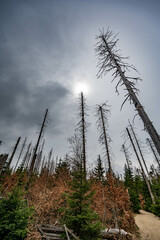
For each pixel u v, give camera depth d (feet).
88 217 16.78
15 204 14.10
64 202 26.94
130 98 20.72
